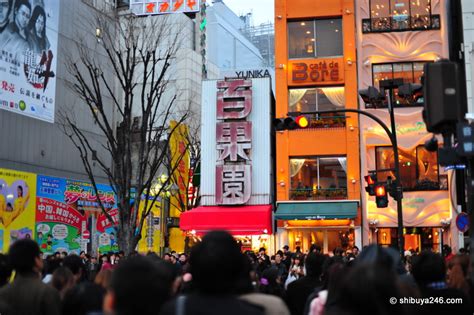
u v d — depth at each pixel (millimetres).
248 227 26484
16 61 30109
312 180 27781
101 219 33094
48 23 32188
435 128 6598
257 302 4594
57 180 30453
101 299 5504
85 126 35062
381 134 27438
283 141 28078
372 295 2951
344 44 28328
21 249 5891
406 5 28391
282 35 28828
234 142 28109
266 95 28688
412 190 27000
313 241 27562
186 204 32281
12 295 5750
